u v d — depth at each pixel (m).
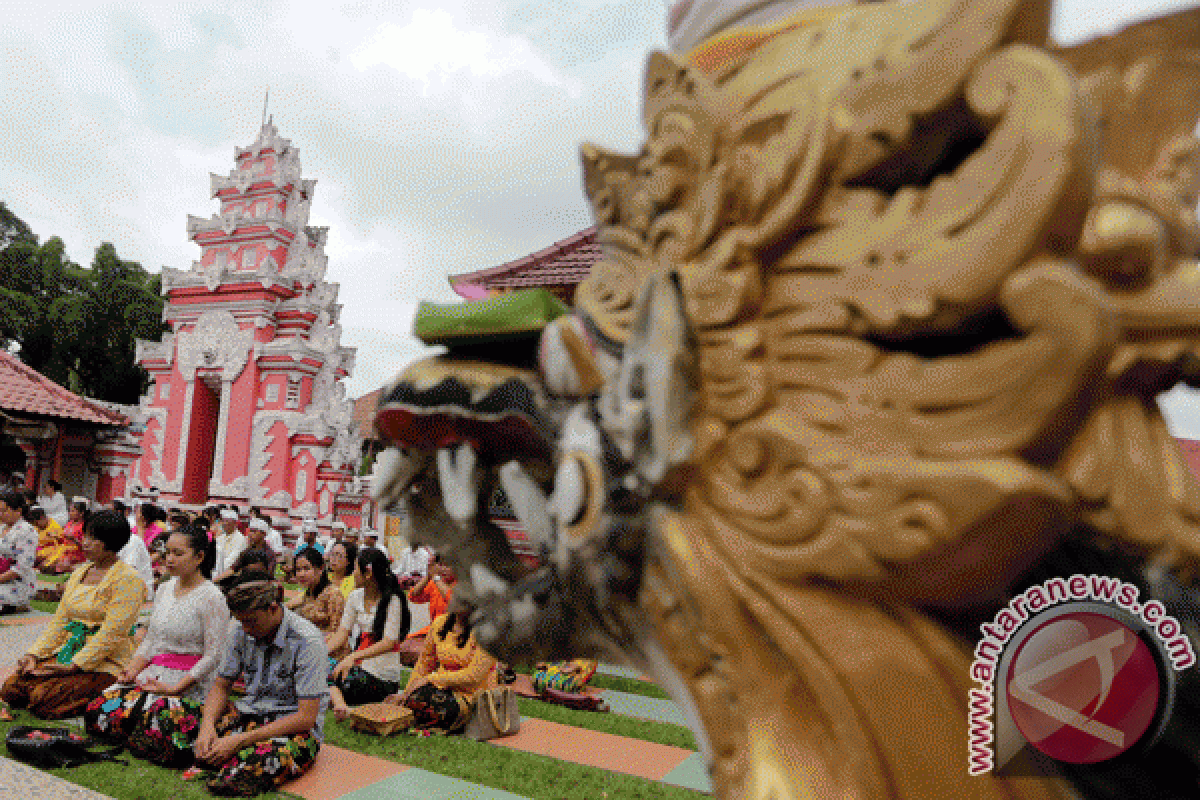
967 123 0.64
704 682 0.79
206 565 4.98
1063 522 0.59
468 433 1.14
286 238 19.75
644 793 3.52
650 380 0.75
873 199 0.67
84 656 4.38
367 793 3.42
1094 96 0.78
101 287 26.72
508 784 3.60
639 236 0.91
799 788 0.68
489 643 1.11
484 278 6.36
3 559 7.54
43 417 14.48
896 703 0.66
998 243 0.57
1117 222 0.62
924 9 0.66
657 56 0.85
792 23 0.83
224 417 18.67
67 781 3.41
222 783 3.33
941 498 0.58
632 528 0.84
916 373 0.62
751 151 0.74
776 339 0.71
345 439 18.39
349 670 4.98
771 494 0.69
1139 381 0.63
